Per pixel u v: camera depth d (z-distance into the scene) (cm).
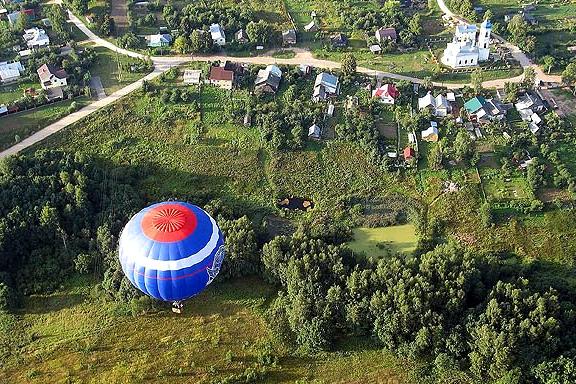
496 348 8838
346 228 11712
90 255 10969
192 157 13000
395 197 12325
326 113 13788
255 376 9356
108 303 10425
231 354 9644
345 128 13375
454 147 12812
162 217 8769
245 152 13062
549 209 11862
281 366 9556
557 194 12106
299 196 12450
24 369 9456
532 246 11300
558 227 11556
